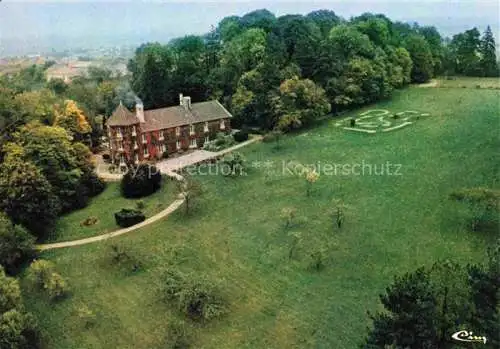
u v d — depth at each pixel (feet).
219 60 371.56
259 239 166.30
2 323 119.03
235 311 130.31
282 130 289.74
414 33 493.77
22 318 122.72
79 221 196.65
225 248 162.81
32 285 151.74
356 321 120.16
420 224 162.50
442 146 236.63
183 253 161.89
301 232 167.02
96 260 163.32
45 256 169.27
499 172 193.57
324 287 136.15
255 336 120.06
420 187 191.31
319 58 336.70
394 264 142.20
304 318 124.26
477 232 152.35
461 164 209.05
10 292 129.59
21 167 185.26
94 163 242.37
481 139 238.48
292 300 132.26
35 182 184.03
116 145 253.44
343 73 336.70
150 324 129.08
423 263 140.56
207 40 427.74
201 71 347.97
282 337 118.52
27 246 165.68
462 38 464.24
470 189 167.94
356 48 373.61
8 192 179.52
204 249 163.53
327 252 152.97
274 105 291.17
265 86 310.86
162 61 349.61
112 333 127.03
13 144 204.03
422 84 415.64
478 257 139.03
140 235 177.47
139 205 200.95
